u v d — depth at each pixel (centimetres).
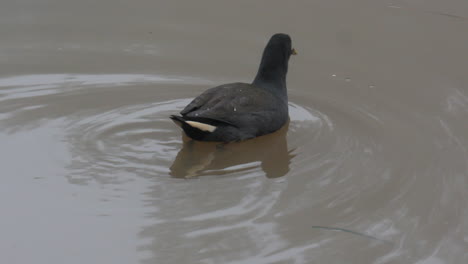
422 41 1111
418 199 705
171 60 1094
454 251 622
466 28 1135
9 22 1181
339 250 611
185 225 641
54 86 997
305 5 1231
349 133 872
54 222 644
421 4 1212
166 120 896
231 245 612
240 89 893
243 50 1116
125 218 652
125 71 1057
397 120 912
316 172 762
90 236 622
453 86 998
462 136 860
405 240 634
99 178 731
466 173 765
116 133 848
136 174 745
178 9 1229
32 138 822
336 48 1111
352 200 698
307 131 886
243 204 682
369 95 990
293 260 594
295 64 1084
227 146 844
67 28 1172
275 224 648
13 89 978
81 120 881
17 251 599
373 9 1205
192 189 714
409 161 789
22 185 712
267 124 874
